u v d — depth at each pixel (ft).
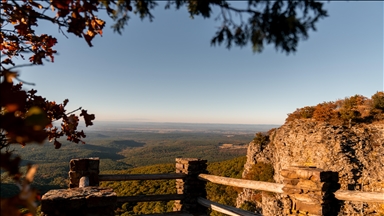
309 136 56.65
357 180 47.91
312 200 11.42
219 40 4.74
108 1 5.08
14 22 7.50
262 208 63.36
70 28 5.94
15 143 5.57
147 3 4.71
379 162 47.37
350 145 50.55
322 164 51.72
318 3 4.10
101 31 6.81
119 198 16.83
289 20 3.98
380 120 53.31
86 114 8.43
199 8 4.53
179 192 19.38
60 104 8.13
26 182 3.12
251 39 4.45
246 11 4.45
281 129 70.49
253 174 79.41
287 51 4.36
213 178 16.99
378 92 57.47
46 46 8.20
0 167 3.25
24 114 6.83
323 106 63.05
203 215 18.43
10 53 8.52
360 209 43.09
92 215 8.27
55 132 8.11
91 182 15.40
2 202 3.04
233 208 15.47
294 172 12.30
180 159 19.63
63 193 8.73
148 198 17.39
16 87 6.53
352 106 59.52
